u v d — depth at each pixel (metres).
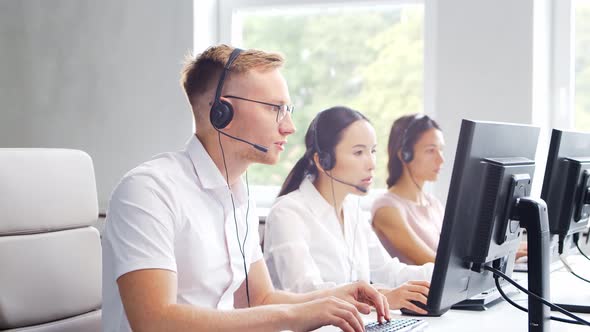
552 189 1.90
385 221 3.10
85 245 1.84
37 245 1.72
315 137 2.46
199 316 1.43
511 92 3.26
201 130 1.73
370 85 3.65
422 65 3.55
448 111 3.35
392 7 3.59
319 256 2.37
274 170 3.79
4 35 3.89
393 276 2.53
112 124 3.72
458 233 1.50
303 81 3.75
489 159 1.52
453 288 1.54
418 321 1.70
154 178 1.59
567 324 1.75
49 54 3.82
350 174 2.46
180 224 1.61
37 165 1.75
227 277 1.72
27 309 1.67
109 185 3.74
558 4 3.55
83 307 1.80
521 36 3.24
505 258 1.69
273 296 1.87
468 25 3.31
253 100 1.67
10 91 3.88
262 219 3.31
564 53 3.54
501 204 1.53
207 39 3.69
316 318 1.44
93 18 3.74
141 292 1.45
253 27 3.81
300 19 3.74
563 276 2.49
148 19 3.65
